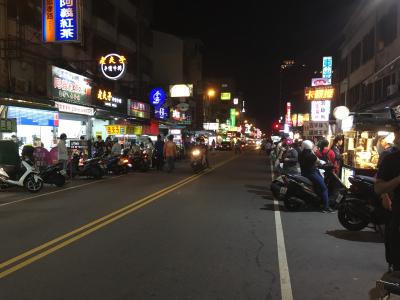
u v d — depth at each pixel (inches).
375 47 1035.3
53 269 249.8
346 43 1492.4
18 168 593.9
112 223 381.4
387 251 202.8
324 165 470.6
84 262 263.9
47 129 906.7
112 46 1505.9
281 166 816.3
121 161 883.4
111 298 205.6
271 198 546.9
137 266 256.8
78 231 348.2
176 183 714.8
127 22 1688.0
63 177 665.6
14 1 847.7
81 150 856.3
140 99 1632.6
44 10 870.4
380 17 999.0
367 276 243.6
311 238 334.6
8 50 807.7
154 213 432.8
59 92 945.5
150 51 2198.6
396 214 194.9
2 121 677.9
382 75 691.4
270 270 252.2
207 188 647.8
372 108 927.7
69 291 214.4
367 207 345.1
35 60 900.6
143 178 804.6
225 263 265.0
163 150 1005.8
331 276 242.8
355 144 620.7
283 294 213.5
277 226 377.4
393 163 194.5
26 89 870.4
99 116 1161.4
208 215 425.7
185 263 263.9
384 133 557.9
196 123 2945.4
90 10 1300.4
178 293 213.2
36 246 301.1
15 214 425.4
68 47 1111.6
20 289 216.8
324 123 940.0
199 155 971.3
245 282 230.5
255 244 313.0
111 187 654.5
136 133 1210.6
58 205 480.4
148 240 320.8
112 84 1448.1
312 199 448.1
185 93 2070.6
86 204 486.9
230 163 1305.4
